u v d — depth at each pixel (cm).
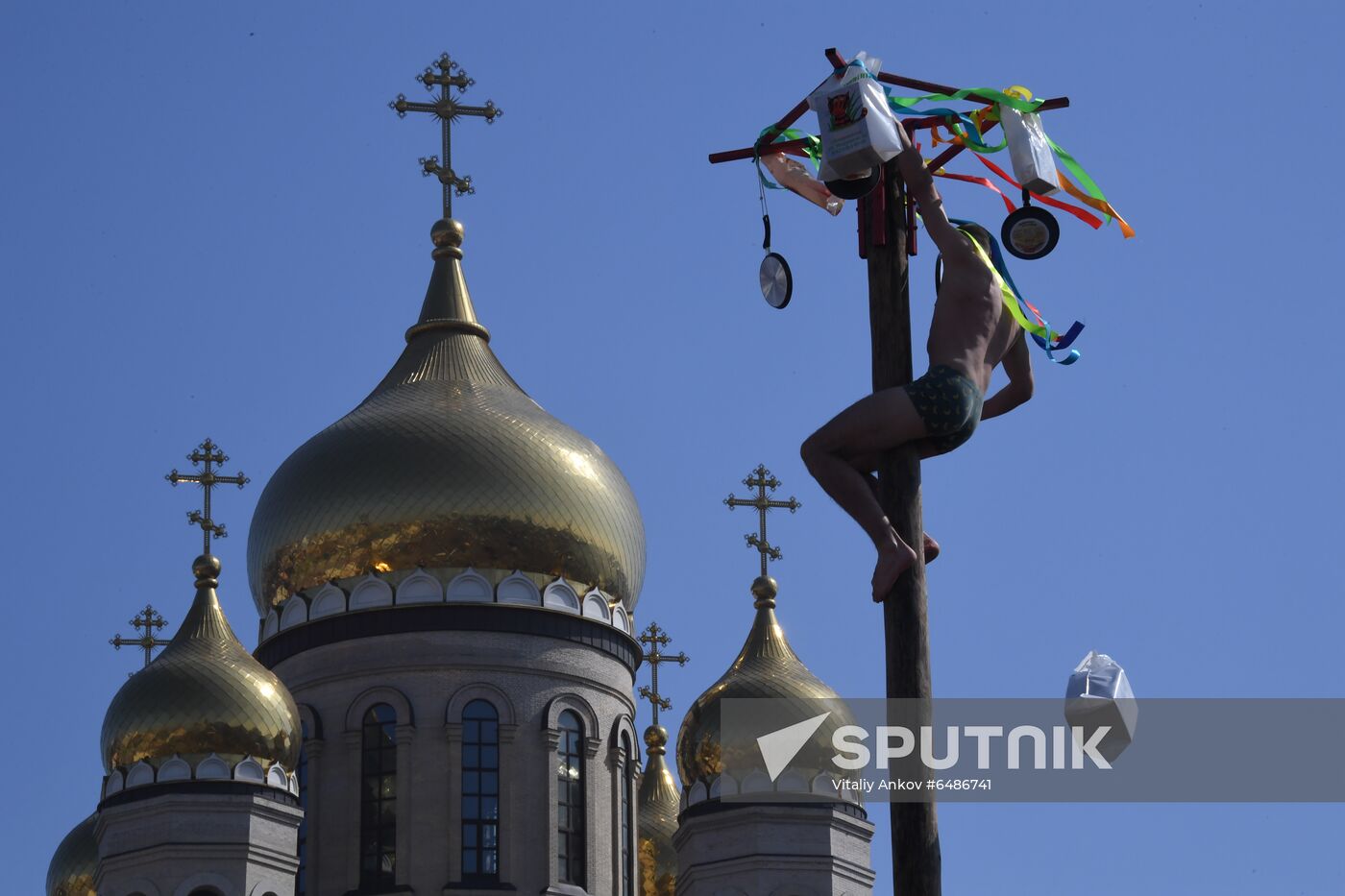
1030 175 2305
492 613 8238
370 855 8056
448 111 9294
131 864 7688
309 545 8362
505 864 8000
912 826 2098
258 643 8525
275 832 7781
